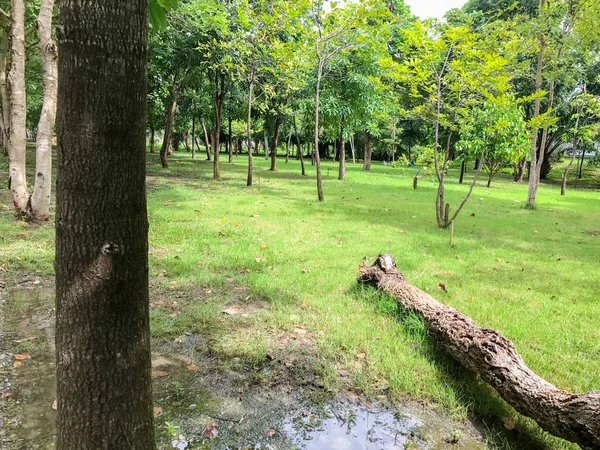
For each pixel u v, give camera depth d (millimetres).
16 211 6875
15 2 6781
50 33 6629
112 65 1260
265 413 2572
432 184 18359
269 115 21656
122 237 1362
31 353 3109
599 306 4453
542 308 4363
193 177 15828
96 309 1360
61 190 1328
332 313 3986
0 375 2805
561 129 23688
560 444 2385
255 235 6879
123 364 1431
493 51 9086
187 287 4516
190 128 37031
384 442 2373
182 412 2543
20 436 2260
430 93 9141
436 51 7898
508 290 4879
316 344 3406
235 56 13078
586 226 9539
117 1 1240
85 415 1417
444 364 3174
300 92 17266
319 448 2299
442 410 2678
